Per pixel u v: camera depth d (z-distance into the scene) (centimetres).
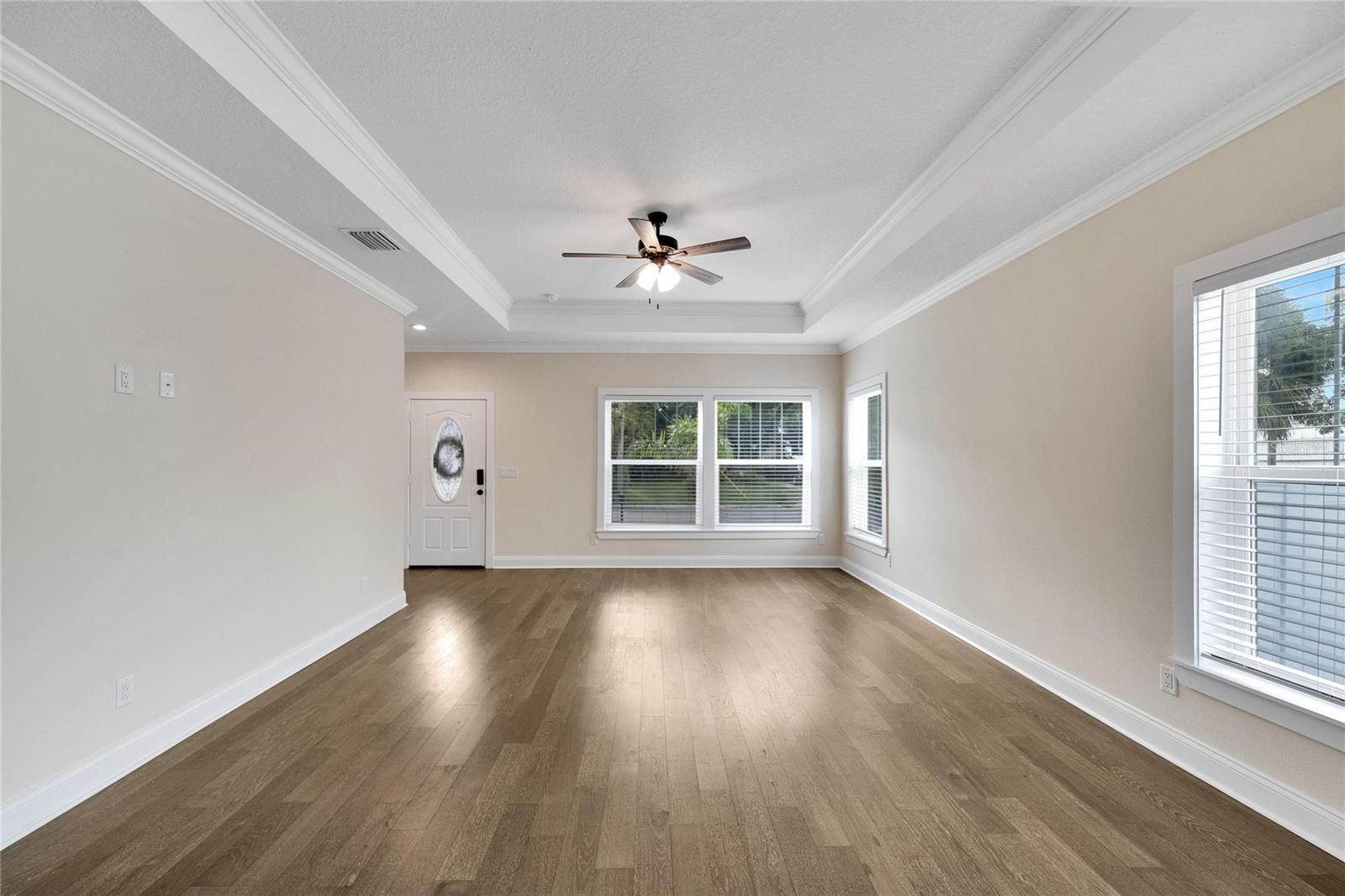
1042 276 340
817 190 358
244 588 315
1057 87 234
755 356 705
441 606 520
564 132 295
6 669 198
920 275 430
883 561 577
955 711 302
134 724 247
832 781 236
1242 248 221
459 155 318
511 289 577
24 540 204
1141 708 270
